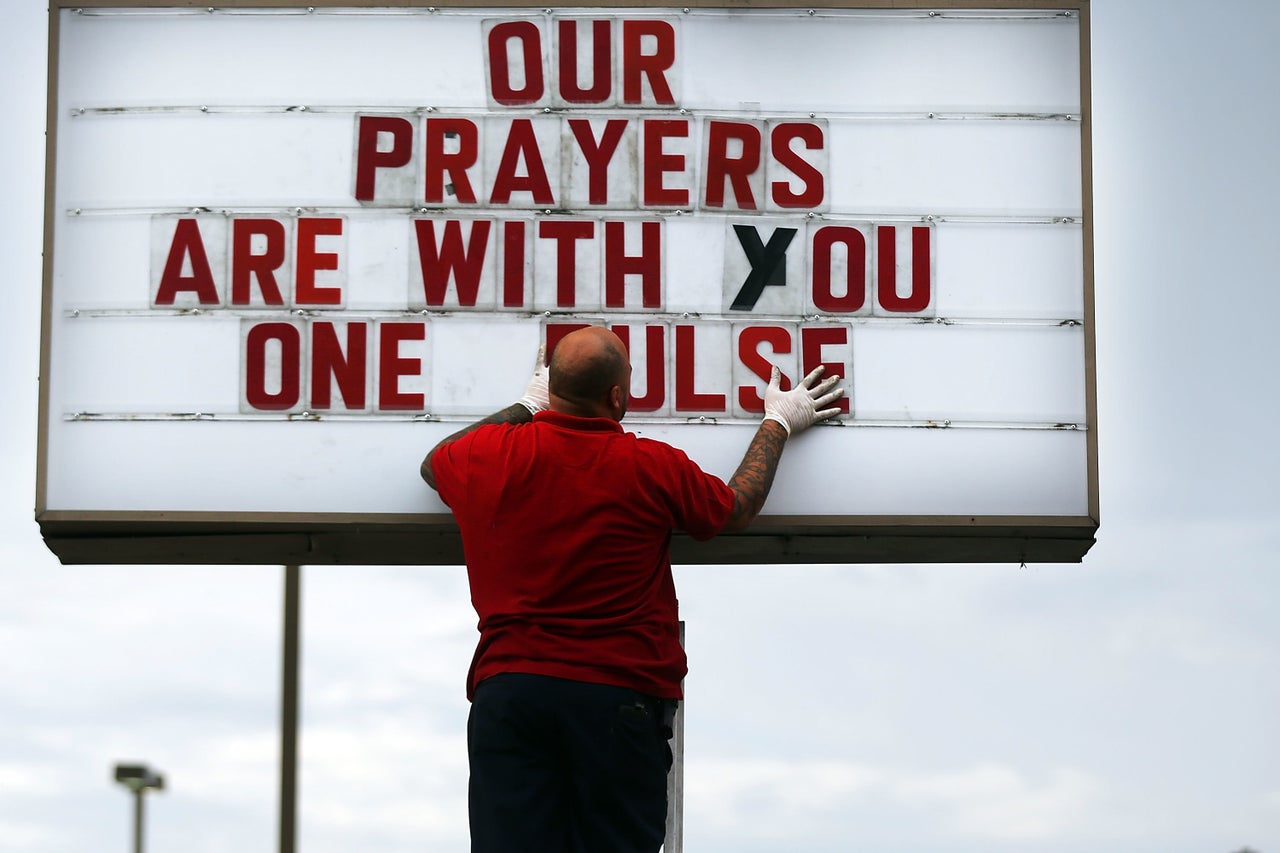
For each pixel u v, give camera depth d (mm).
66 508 8984
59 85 9219
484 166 9211
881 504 9000
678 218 9164
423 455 9023
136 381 9070
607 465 7656
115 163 9195
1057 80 9281
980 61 9289
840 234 9180
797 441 9039
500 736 7492
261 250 9148
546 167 9203
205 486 9000
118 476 9000
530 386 8945
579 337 7938
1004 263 9180
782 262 9164
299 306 9117
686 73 9258
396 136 9219
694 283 9141
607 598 7570
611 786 7457
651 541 7727
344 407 9055
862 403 9070
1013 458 9062
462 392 9070
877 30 9305
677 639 7852
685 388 9070
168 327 9094
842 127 9242
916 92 9273
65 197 9172
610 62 9258
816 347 9117
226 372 9070
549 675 7445
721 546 9266
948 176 9219
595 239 9156
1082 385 9117
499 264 9141
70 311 9109
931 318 9141
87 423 9039
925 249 9180
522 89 9258
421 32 9289
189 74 9250
